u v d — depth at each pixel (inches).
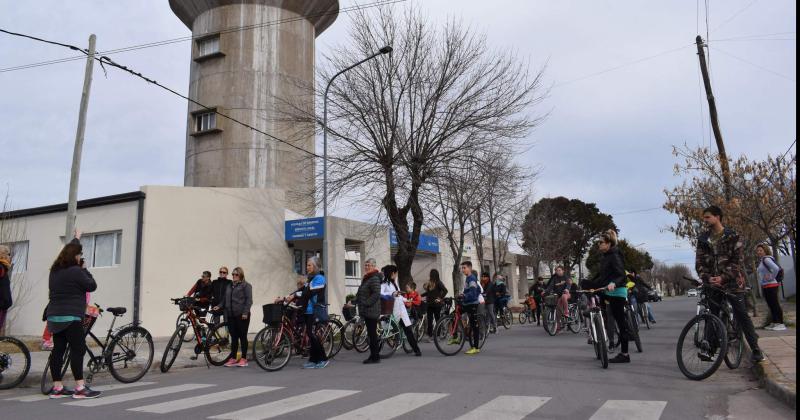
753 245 640.4
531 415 203.6
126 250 698.8
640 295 591.2
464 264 435.5
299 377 334.6
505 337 575.2
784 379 224.2
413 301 545.0
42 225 773.3
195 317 409.4
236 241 753.6
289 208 893.8
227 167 1125.1
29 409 244.8
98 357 322.3
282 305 379.9
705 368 262.8
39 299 752.3
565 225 1812.3
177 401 255.1
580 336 540.7
